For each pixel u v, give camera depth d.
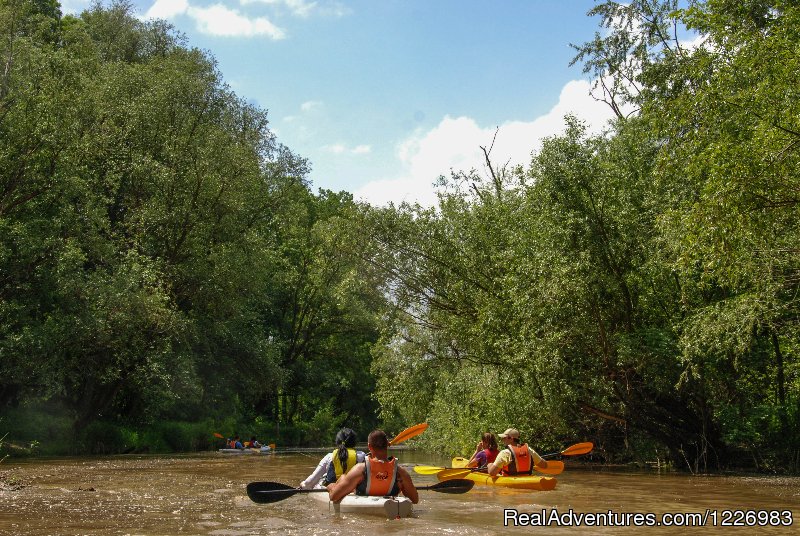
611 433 19.27
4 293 22.28
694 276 15.05
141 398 28.67
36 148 22.56
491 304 17.28
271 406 47.75
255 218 36.56
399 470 8.66
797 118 9.95
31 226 22.59
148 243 27.36
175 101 30.00
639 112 19.02
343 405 52.00
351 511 8.17
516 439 11.96
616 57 23.50
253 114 35.47
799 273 12.37
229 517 7.96
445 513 8.34
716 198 10.55
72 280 22.05
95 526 7.28
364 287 21.53
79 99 24.25
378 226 20.12
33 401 23.33
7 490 10.64
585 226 15.05
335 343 46.88
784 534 6.91
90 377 24.92
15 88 22.98
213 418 35.41
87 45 30.70
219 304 29.78
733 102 10.72
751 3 11.54
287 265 41.81
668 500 9.89
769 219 10.92
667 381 15.62
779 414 15.44
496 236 18.91
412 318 21.78
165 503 9.31
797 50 10.02
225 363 33.25
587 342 15.58
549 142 15.73
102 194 27.30
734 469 16.36
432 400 23.67
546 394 16.06
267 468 17.70
